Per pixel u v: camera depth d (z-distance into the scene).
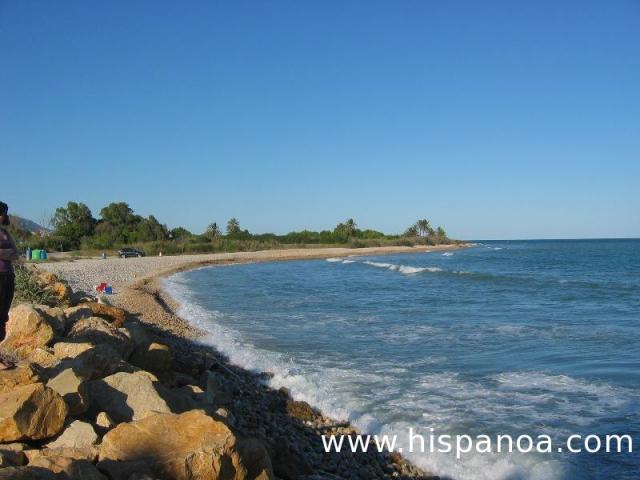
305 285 34.50
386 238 134.38
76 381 5.84
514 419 8.92
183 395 6.91
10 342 7.74
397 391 10.49
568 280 36.09
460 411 9.34
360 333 16.66
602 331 16.72
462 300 25.69
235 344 14.80
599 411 9.23
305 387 10.74
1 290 6.25
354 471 7.21
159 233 88.81
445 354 13.67
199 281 37.78
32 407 5.12
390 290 30.92
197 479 4.57
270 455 6.50
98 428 5.53
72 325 8.91
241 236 110.00
